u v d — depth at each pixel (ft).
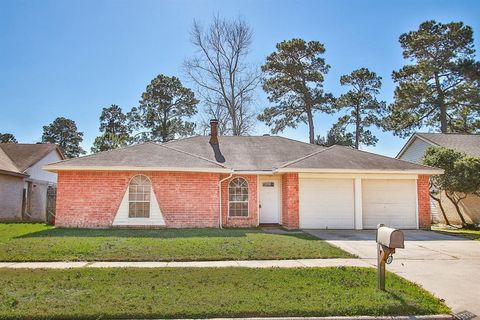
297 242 42.11
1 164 76.43
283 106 136.36
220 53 125.90
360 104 144.97
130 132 167.43
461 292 24.99
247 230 53.98
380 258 24.32
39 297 21.97
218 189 57.16
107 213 55.01
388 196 61.41
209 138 75.25
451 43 124.88
